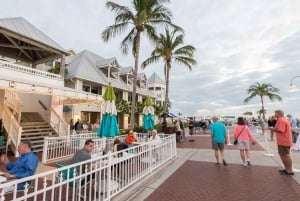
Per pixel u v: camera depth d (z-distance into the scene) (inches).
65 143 407.2
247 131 321.4
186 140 716.0
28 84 359.6
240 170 291.3
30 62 719.1
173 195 200.4
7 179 160.9
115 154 197.3
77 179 151.3
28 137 482.3
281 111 271.3
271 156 388.8
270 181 238.2
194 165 329.7
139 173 237.3
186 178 257.4
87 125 804.6
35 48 600.7
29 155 173.6
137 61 632.4
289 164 263.1
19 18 620.1
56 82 609.9
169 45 894.4
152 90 1764.3
